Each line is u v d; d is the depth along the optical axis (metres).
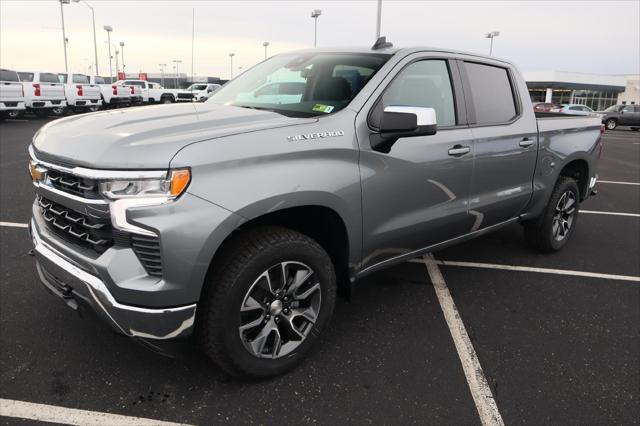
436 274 4.36
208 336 2.43
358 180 2.82
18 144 11.74
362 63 3.25
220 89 3.86
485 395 2.69
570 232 5.04
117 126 2.54
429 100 3.39
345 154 2.76
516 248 5.14
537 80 51.03
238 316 2.45
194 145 2.25
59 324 3.22
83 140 2.42
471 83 3.77
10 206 5.96
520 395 2.70
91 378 2.70
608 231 5.93
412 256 3.47
